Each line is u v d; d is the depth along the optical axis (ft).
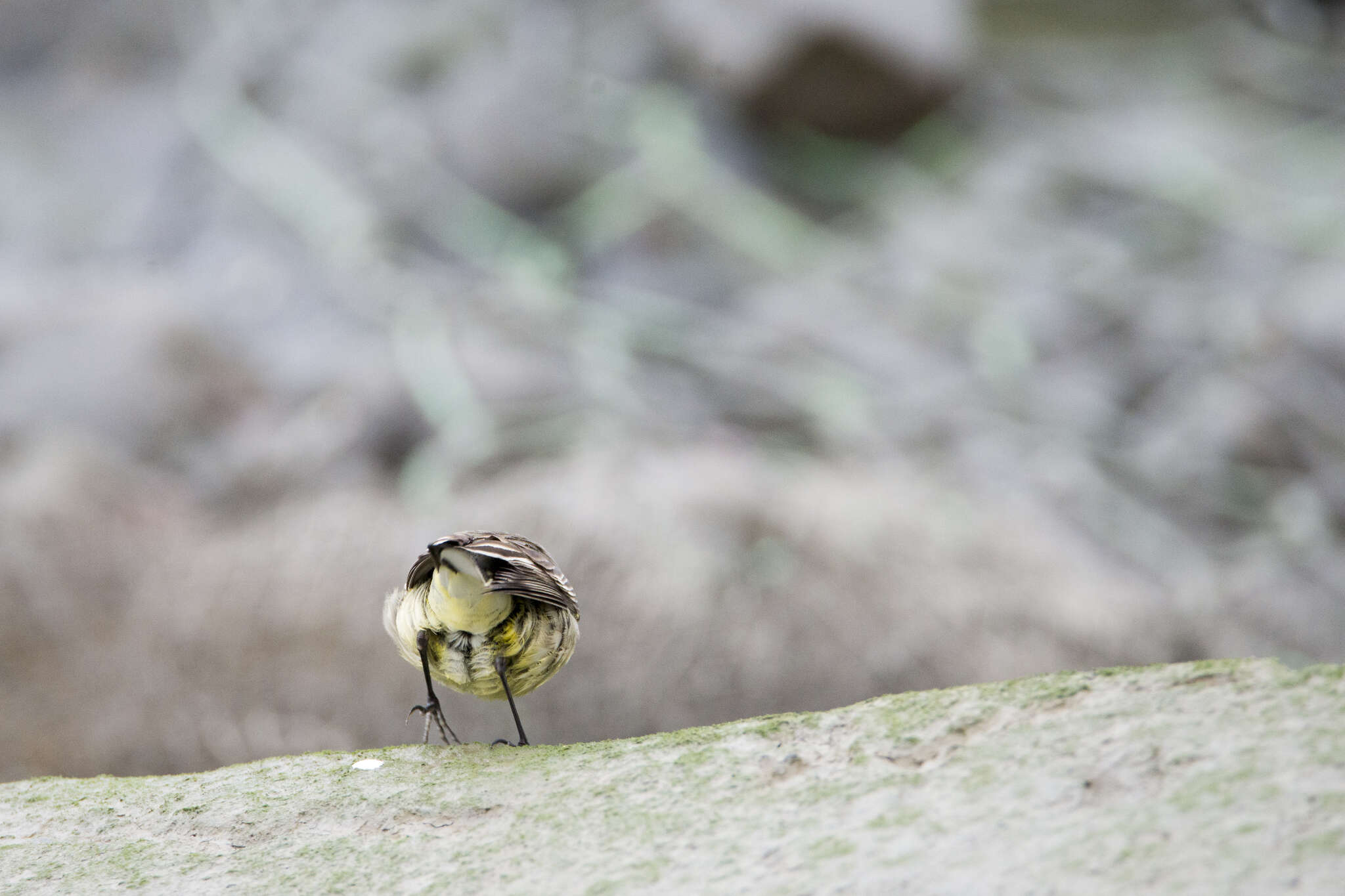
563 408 65.67
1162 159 88.63
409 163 86.07
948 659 42.55
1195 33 100.83
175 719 39.75
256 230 80.02
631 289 79.36
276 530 47.03
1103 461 67.15
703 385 70.90
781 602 42.42
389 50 92.73
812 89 87.30
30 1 92.32
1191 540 61.98
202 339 64.54
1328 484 65.21
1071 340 75.97
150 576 45.09
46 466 50.34
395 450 61.31
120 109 88.12
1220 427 67.97
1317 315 71.00
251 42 92.48
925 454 65.51
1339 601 56.24
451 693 39.60
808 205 86.33
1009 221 84.79
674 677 40.34
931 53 87.81
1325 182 85.05
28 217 80.02
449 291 76.79
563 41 93.30
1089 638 46.24
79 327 62.80
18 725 39.29
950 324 76.89
